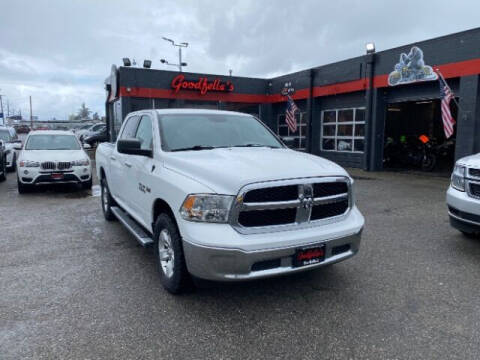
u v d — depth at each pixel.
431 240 5.64
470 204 4.90
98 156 7.05
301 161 3.71
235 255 3.07
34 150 10.36
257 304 3.61
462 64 12.05
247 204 3.15
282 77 20.56
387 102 15.28
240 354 2.84
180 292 3.71
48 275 4.29
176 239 3.54
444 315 3.41
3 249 5.23
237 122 5.04
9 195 9.61
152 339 3.02
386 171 15.29
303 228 3.36
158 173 3.93
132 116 5.64
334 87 17.25
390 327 3.21
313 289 3.93
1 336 3.04
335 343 2.98
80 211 7.71
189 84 19.75
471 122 11.96
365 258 4.86
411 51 13.62
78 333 3.09
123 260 4.79
